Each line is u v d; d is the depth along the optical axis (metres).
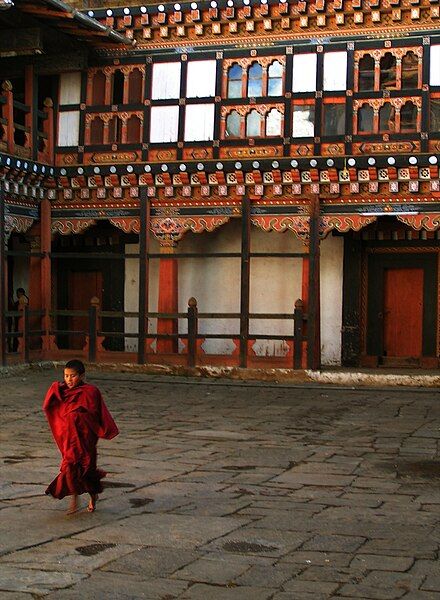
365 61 19.97
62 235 23.58
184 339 22.52
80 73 21.75
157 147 21.08
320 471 10.91
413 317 22.11
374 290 22.30
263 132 20.39
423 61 19.47
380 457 11.91
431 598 6.07
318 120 19.98
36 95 21.45
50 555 7.02
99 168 21.36
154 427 14.47
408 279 22.17
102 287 24.11
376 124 19.70
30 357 21.56
